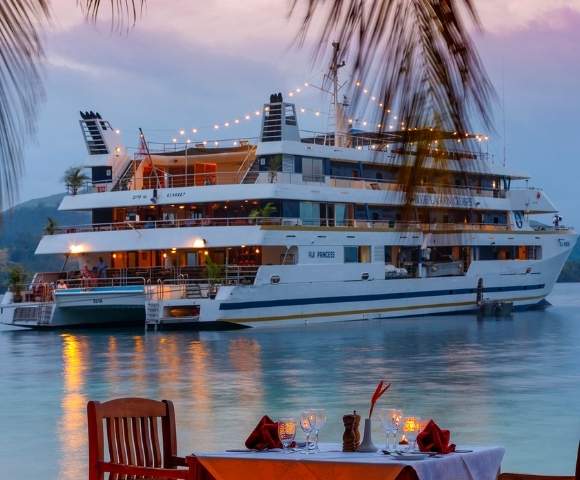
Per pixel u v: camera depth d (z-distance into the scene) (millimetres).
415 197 3068
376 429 20203
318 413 8438
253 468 7684
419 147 3027
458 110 2996
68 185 66688
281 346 47062
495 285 74562
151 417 9289
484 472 8102
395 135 3061
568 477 8047
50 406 26422
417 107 3002
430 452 8008
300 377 33594
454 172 3055
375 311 65938
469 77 3010
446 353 42594
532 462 17453
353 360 39781
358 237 64250
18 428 22000
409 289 67875
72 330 61656
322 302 62281
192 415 24109
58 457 18109
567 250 80188
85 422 22938
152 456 9234
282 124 62094
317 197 62531
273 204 61688
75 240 64125
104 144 67500
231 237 59562
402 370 35594
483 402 26125
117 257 65812
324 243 62219
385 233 66062
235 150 66938
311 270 61406
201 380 33031
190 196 62094
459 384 30766
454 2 3020
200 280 59438
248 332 56438
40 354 44375
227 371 35969
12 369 37688
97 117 67750
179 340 51531
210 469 7836
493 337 51812
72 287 64438
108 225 65000
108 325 65125
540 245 77688
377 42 2992
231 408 25531
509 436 20281
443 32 3002
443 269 70875
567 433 20609
